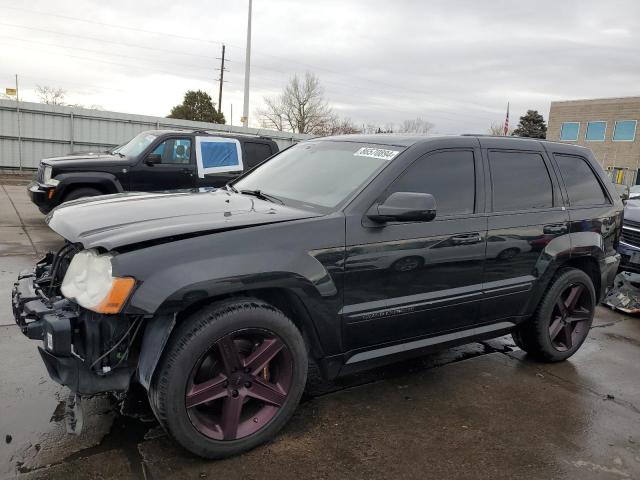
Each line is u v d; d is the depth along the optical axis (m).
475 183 3.73
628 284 6.43
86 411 3.19
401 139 3.67
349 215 3.10
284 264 2.80
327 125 57.84
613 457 3.05
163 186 8.96
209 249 2.63
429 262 3.40
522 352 4.70
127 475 2.62
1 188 14.91
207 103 52.50
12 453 2.73
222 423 2.79
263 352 2.85
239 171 9.58
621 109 42.16
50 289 3.00
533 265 4.04
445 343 3.68
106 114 20.39
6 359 3.81
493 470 2.86
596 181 4.69
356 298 3.13
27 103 19.02
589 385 4.06
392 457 2.93
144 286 2.46
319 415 3.36
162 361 2.61
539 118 66.00
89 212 3.11
